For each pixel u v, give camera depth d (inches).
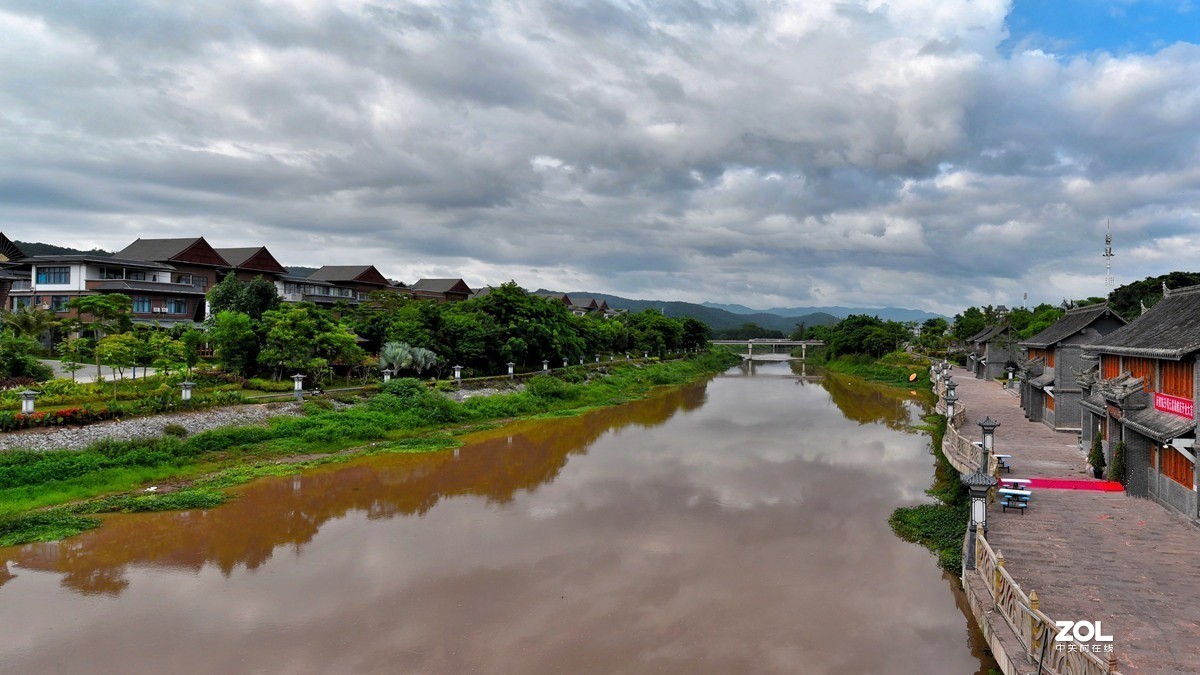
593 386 2244.1
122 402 1097.4
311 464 1091.3
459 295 3686.0
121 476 913.5
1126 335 830.5
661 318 4015.8
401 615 568.1
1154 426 673.6
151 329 1638.8
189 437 1058.7
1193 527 634.2
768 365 4805.6
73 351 1201.4
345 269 3058.6
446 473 1080.8
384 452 1217.4
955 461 904.9
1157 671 380.5
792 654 505.0
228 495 924.0
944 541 713.6
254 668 481.7
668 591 618.5
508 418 1668.3
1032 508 709.9
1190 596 482.3
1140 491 755.4
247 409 1206.3
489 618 563.2
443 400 1551.4
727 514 856.3
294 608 579.8
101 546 721.0
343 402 1396.4
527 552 717.9
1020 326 2775.6
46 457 886.4
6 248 2187.5
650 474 1082.1
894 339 3681.1
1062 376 1182.9
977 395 1804.9
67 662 486.9
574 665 489.1
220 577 646.5
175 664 486.0
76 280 1943.9
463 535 773.9
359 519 832.3
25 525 748.6
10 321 1444.4
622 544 743.7
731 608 583.2
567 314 2564.0
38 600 590.9
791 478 1053.8
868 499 929.5
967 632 536.7
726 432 1513.3
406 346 1738.4
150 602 589.0
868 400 2215.8
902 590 618.2
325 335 1472.7
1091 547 587.2
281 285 2613.2
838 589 621.6
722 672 478.9
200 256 2262.6
